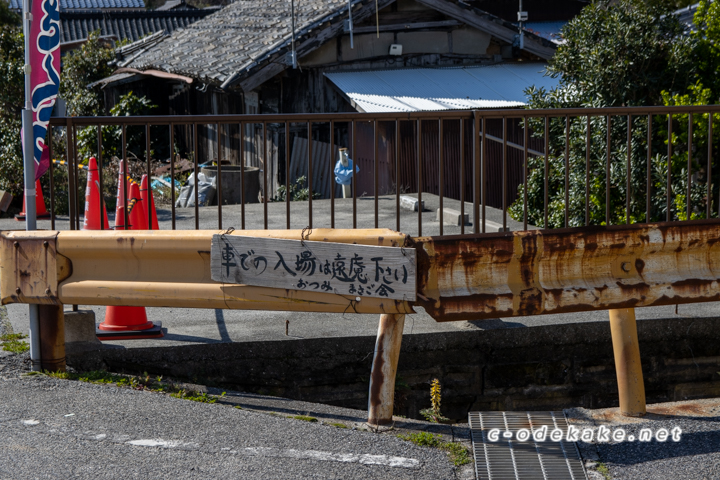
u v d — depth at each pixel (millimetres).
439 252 3650
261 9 19281
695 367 5094
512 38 16172
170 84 19562
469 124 13180
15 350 4414
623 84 8250
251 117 3959
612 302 3854
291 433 3539
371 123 13969
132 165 14445
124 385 4082
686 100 7602
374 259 3578
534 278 3795
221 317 5234
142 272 3859
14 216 10711
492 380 4855
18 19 20656
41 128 4016
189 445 3348
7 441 3334
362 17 14742
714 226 4023
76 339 4395
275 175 15250
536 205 9648
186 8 36094
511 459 3375
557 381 4953
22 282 3957
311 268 3633
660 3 8664
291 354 4625
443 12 15531
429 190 13469
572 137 8758
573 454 3432
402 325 3754
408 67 15664
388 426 3730
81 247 3883
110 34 31344
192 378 4496
